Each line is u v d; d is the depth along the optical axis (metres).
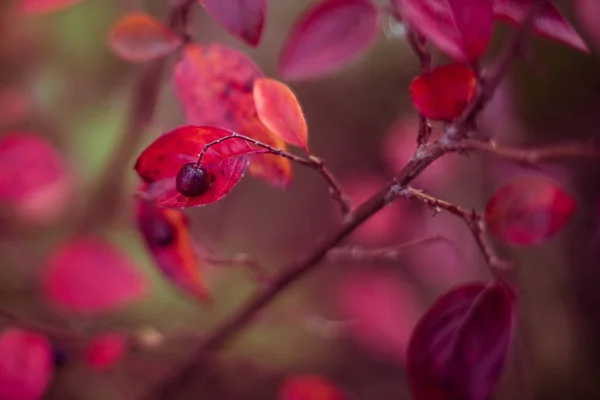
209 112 0.37
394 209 0.58
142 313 0.56
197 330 0.52
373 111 0.72
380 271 0.59
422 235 0.59
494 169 0.57
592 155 0.39
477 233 0.36
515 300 0.36
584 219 0.54
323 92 0.73
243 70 0.38
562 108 0.57
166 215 0.38
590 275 0.56
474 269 0.59
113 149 0.58
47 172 0.46
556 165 0.53
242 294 0.60
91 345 0.44
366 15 0.40
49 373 0.42
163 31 0.39
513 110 0.57
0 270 0.57
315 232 0.69
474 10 0.35
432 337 0.36
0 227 0.56
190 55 0.38
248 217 0.71
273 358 0.58
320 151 0.72
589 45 0.57
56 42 0.62
